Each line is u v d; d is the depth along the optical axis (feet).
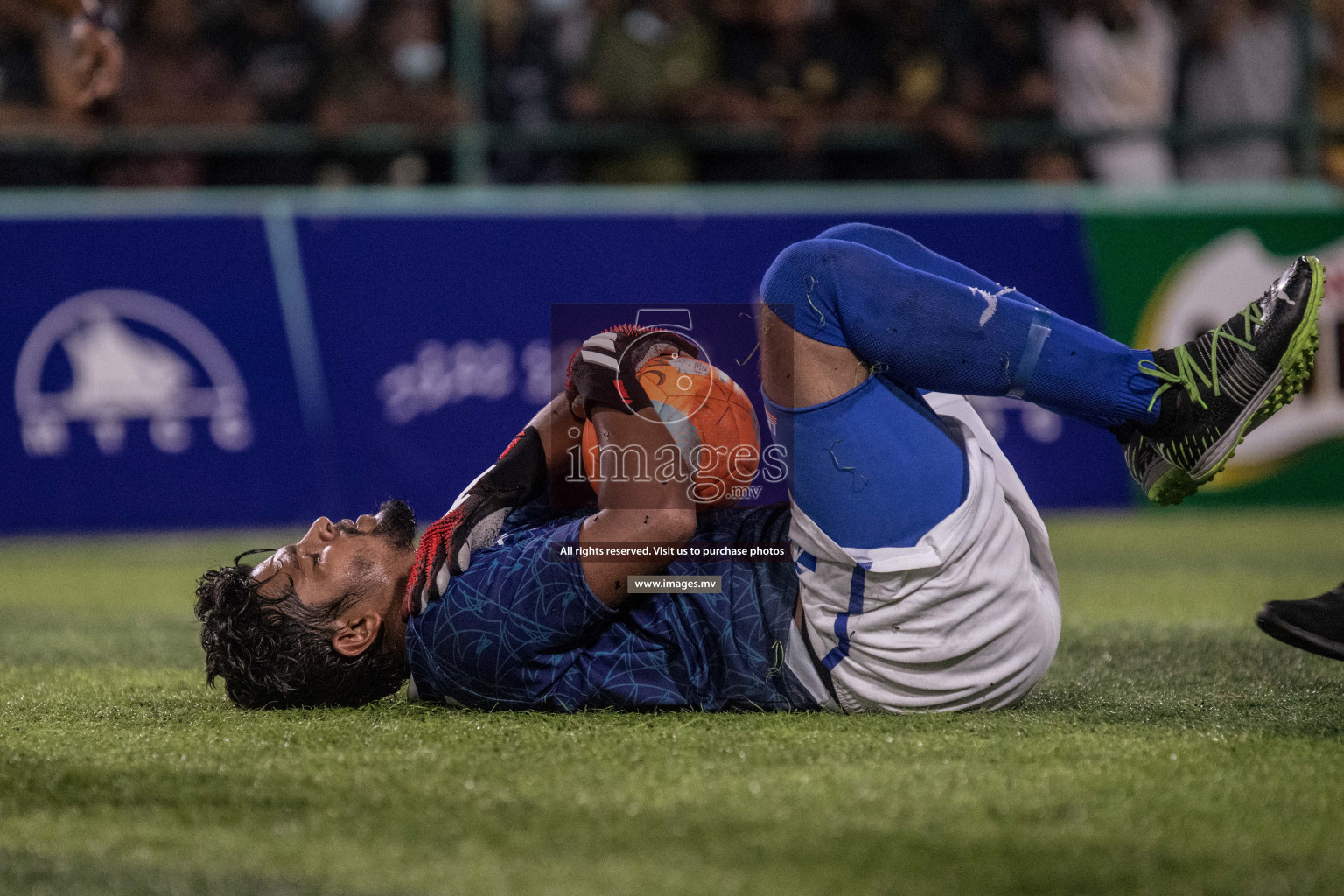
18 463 58.39
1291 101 72.18
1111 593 39.32
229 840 13.94
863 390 18.19
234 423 60.59
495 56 67.62
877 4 68.74
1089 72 70.49
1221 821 14.12
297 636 19.76
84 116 63.36
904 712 19.35
